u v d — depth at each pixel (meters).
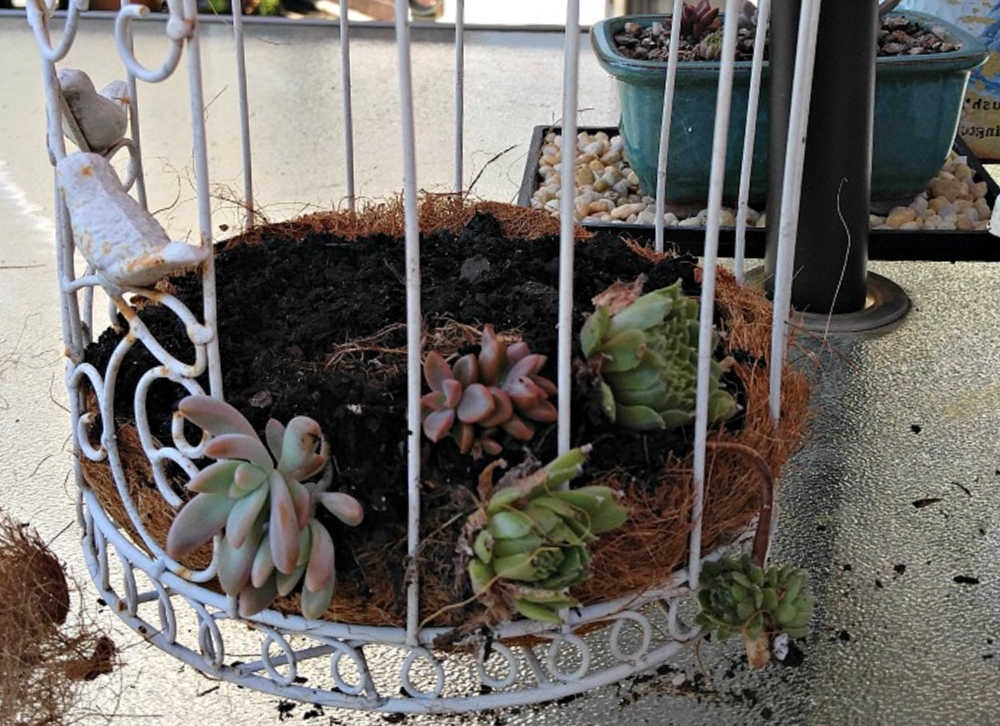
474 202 0.99
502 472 0.59
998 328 1.40
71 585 0.98
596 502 0.54
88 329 0.75
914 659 0.90
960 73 1.48
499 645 0.61
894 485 1.11
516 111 2.22
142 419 0.59
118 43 0.53
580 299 0.76
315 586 0.55
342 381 0.63
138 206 0.58
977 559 1.01
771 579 0.63
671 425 0.62
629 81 1.50
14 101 2.29
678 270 0.81
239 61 0.85
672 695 0.88
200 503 0.56
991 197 1.68
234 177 1.86
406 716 0.87
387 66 2.49
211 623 0.63
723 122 0.53
